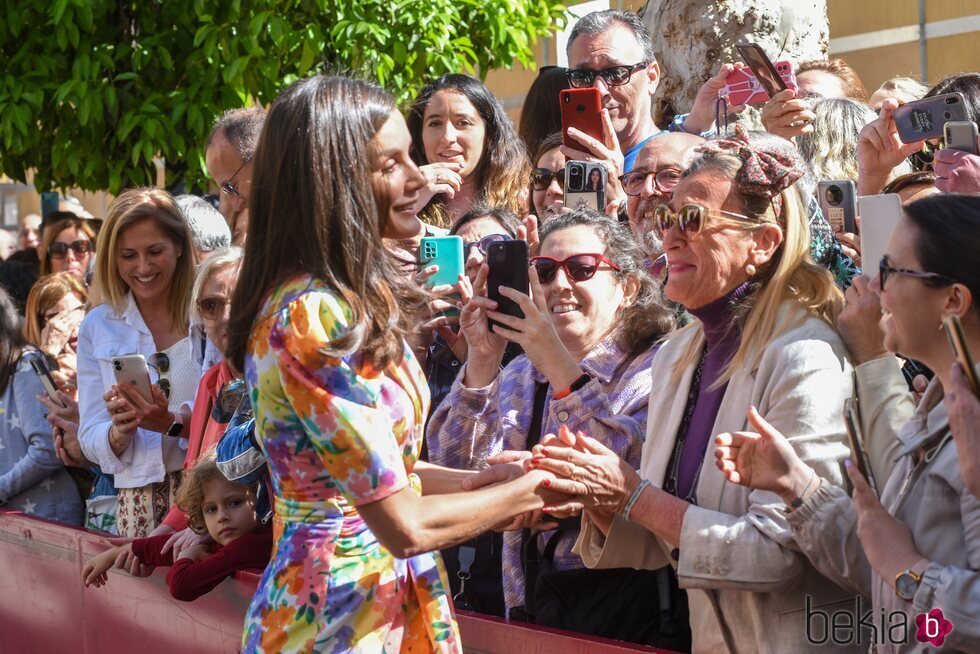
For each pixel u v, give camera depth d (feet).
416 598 7.64
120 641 12.44
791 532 7.55
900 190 10.81
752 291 8.30
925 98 10.73
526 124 16.28
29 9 20.17
